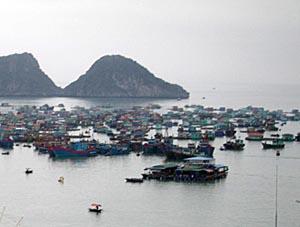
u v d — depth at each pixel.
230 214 135.38
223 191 159.75
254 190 161.00
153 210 138.75
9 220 129.38
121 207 141.50
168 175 178.25
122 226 125.62
